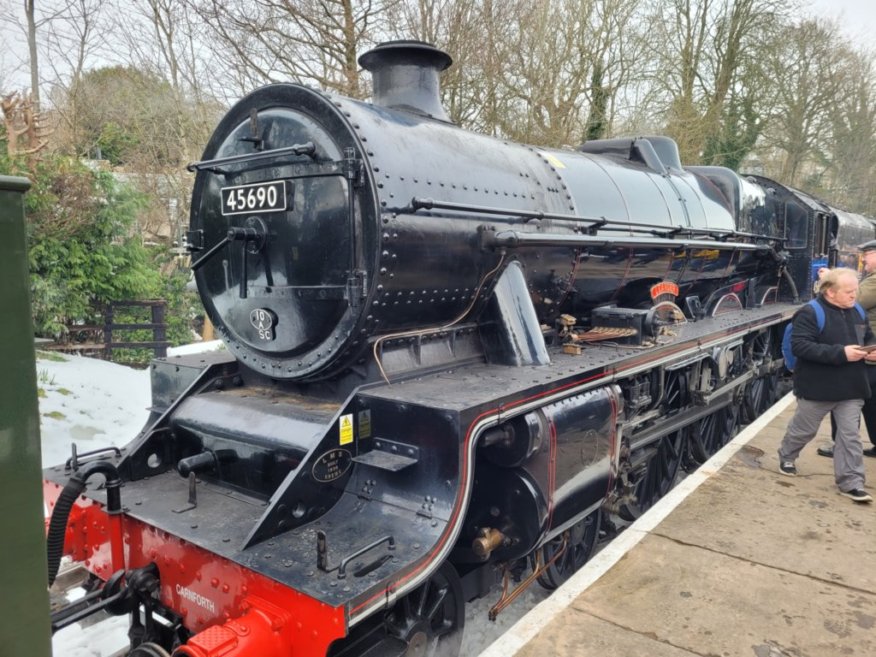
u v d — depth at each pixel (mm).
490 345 3707
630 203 5090
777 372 8547
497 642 2791
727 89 19109
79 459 3473
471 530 3295
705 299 7000
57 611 2529
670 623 2957
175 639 2775
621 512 4953
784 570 3439
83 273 9312
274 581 2252
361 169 2889
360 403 2854
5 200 1577
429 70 3934
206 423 3266
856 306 4520
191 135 14656
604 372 3699
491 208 3422
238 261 3432
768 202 8266
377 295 2936
